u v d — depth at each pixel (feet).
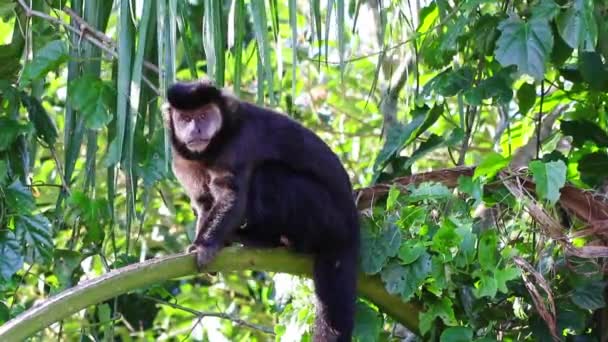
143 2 30.48
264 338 52.70
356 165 58.13
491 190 33.78
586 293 33.17
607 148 37.93
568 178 37.11
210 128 34.68
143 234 52.47
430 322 32.96
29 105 36.24
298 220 33.96
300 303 36.42
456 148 48.52
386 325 40.68
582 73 36.65
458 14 39.37
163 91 30.37
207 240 32.01
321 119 58.80
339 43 31.40
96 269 43.34
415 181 34.68
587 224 33.14
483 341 31.76
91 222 34.47
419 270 32.01
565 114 41.98
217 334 50.83
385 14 37.63
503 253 31.86
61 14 38.45
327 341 32.99
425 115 37.24
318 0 32.42
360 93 61.36
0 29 39.96
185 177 36.37
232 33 32.17
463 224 31.91
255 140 35.37
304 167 35.27
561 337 33.30
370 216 34.40
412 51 39.52
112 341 38.17
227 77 54.19
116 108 33.30
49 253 33.78
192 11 51.80
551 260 33.04
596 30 32.78
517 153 49.01
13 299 35.96
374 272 32.83
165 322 53.06
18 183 33.81
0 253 33.19
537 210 32.07
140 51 30.42
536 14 33.32
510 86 36.65
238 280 55.77
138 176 35.65
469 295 32.99
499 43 33.17
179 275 29.35
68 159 34.27
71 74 34.40
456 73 37.76
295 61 30.53
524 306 33.81
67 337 47.67
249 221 35.27
